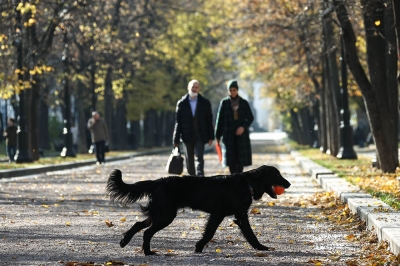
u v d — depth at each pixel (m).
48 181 21.94
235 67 59.84
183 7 54.50
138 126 67.50
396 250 8.39
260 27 38.03
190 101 18.00
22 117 29.42
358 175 19.95
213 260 8.70
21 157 29.44
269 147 61.09
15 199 16.11
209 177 9.48
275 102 59.28
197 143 17.89
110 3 39.72
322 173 21.16
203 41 57.25
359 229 11.04
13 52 30.98
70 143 38.31
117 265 8.32
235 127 17.03
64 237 10.45
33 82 29.03
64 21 31.45
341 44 29.39
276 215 13.27
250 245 9.84
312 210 13.99
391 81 21.84
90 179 22.92
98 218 12.80
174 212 9.30
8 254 9.00
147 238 9.16
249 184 9.45
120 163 34.91
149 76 53.75
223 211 9.38
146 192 9.36
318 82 39.88
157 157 43.31
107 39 38.75
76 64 41.81
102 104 57.41
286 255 9.05
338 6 19.36
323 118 39.84
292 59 40.09
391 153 20.47
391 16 20.31
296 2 33.06
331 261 8.55
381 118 20.23
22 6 24.42
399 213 10.95
